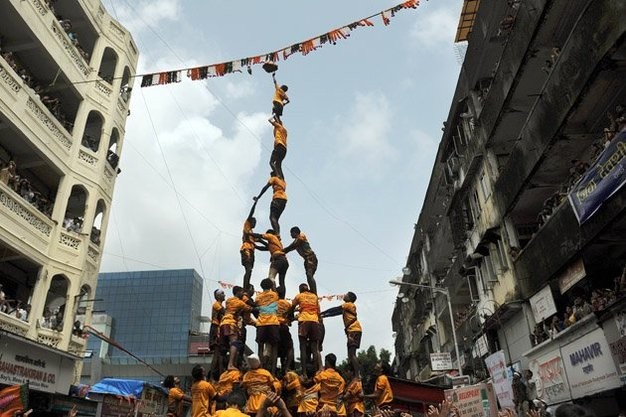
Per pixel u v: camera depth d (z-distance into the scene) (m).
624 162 11.35
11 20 18.55
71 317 19.59
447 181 27.86
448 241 30.19
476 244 23.66
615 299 12.03
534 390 16.91
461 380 22.34
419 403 20.11
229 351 12.02
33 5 19.09
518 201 19.05
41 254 18.70
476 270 24.03
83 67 22.48
